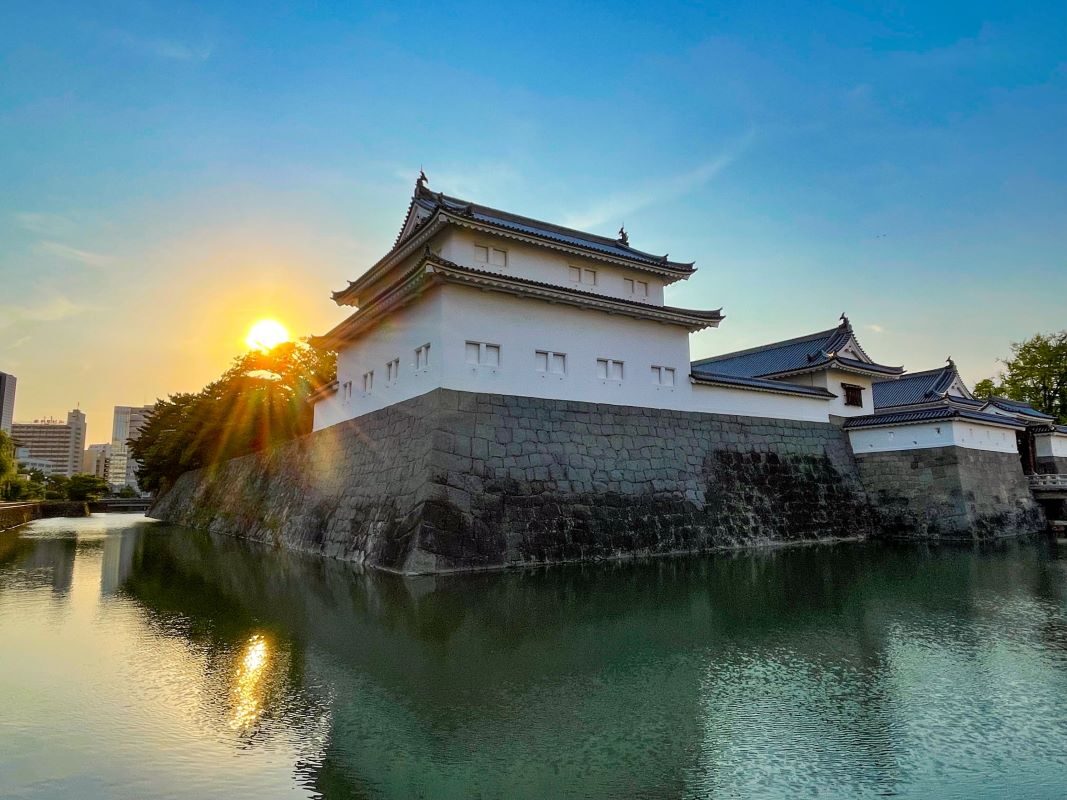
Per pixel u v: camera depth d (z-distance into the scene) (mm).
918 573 14156
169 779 4730
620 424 18844
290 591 12484
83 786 4629
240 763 4984
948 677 6926
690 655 7809
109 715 6008
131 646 8477
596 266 20516
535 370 17656
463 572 14266
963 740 5297
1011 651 7898
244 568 16188
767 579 13320
